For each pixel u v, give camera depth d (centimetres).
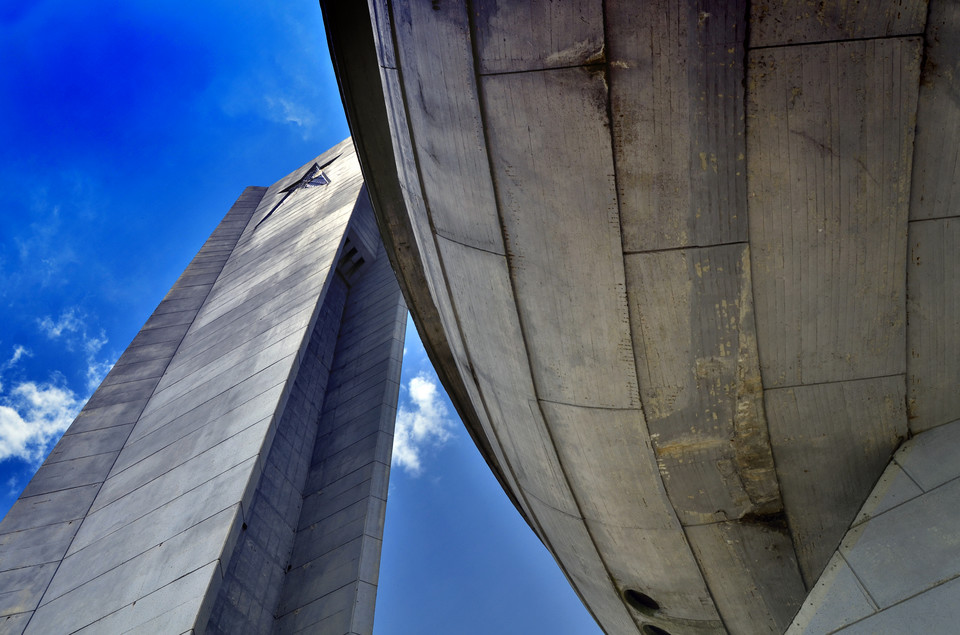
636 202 605
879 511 584
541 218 651
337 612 1756
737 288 612
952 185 555
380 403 2606
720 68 548
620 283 639
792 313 611
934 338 602
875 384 624
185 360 2922
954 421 617
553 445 802
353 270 3916
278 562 2003
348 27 923
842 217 573
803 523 702
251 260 3975
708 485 712
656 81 563
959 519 530
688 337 641
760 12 529
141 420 2562
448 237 766
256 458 1734
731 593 800
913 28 517
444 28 634
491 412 896
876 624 508
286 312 2655
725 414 666
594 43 570
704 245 604
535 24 583
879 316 601
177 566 1484
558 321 693
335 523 2106
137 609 1415
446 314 877
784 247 591
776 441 667
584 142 601
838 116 545
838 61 531
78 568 1738
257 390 2117
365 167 1035
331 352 3278
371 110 981
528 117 617
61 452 2411
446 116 677
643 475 738
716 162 576
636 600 938
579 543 927
